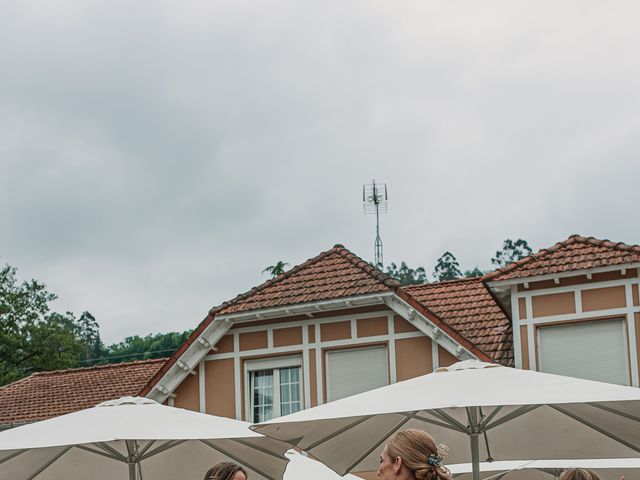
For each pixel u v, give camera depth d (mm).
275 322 21969
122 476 10773
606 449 9164
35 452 10234
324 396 21266
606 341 18984
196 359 22391
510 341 20547
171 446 10133
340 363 21281
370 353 21047
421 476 5426
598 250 19406
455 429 8875
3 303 56000
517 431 9359
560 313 19344
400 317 20859
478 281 23297
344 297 20891
